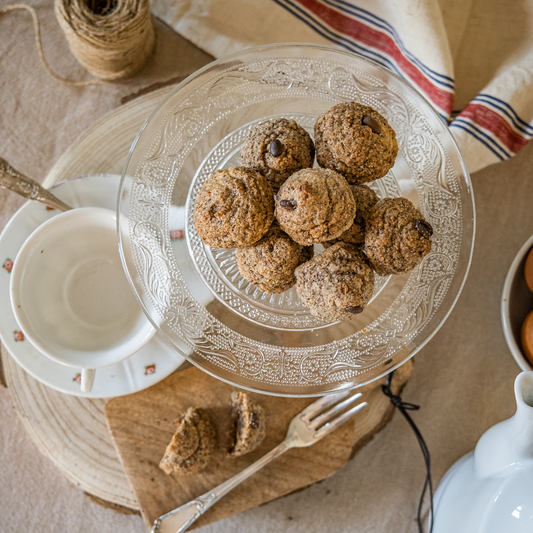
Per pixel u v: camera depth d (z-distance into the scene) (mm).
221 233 378
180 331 434
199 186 452
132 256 429
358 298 372
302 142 393
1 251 465
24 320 434
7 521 527
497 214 529
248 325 447
